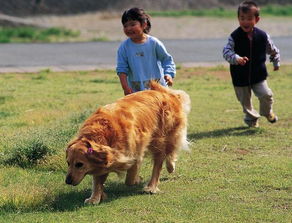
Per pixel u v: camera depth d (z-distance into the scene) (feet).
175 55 86.63
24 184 31.22
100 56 84.84
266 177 32.76
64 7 155.12
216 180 32.42
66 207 28.30
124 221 26.48
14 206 27.91
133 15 34.78
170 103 31.35
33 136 37.50
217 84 65.00
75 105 51.47
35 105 51.90
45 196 29.01
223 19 143.23
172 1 166.91
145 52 35.14
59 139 36.96
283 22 136.98
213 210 27.86
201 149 39.06
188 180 32.58
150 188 30.53
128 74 35.76
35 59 81.41
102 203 28.86
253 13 43.37
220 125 45.88
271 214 27.43
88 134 27.68
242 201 29.19
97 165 27.32
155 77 35.37
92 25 134.72
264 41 44.32
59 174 33.47
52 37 111.24
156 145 30.71
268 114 45.37
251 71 44.27
